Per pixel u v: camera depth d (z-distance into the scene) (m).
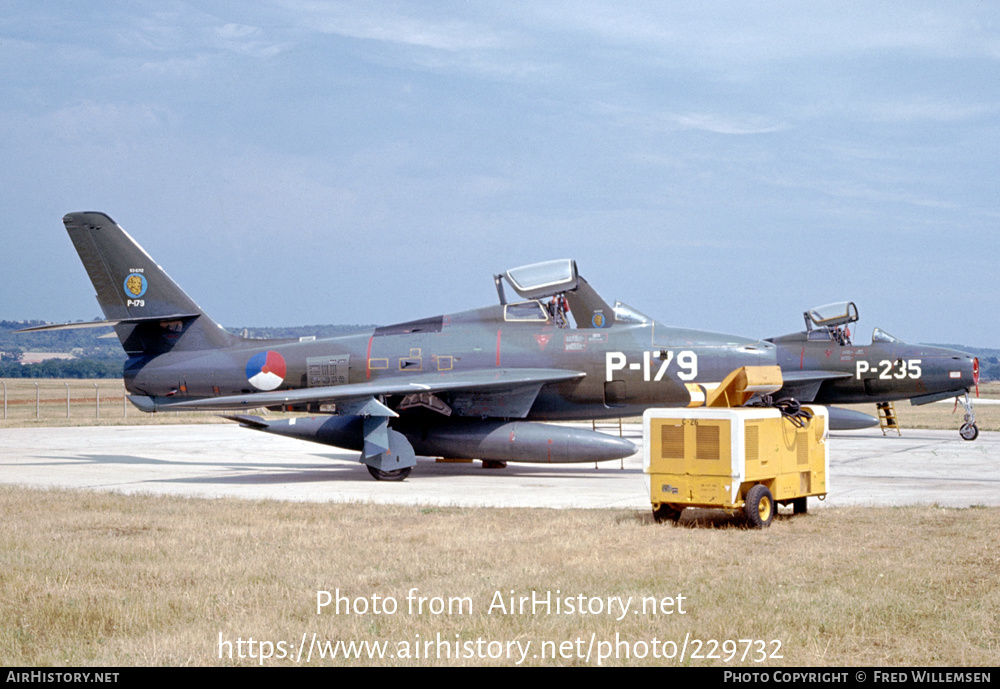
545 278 19.56
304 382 20.67
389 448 18.02
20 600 8.23
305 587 8.70
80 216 21.97
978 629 7.36
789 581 8.83
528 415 20.17
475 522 12.15
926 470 19.34
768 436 11.77
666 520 11.95
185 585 8.78
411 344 20.31
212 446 27.84
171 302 22.02
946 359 24.94
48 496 14.89
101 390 92.50
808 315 25.94
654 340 19.47
